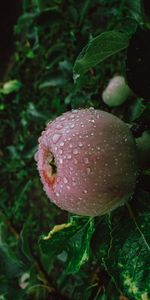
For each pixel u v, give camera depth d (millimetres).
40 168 268
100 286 325
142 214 256
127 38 276
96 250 268
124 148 248
